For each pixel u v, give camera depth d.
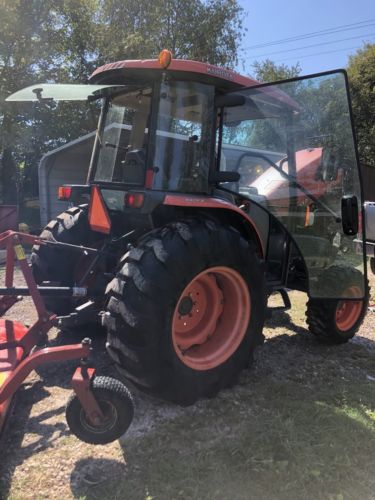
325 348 4.23
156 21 18.38
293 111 3.60
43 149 17.39
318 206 3.74
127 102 3.54
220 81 3.23
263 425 2.82
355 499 2.24
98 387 2.34
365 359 4.03
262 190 3.81
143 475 2.35
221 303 3.30
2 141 14.62
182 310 3.11
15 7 14.05
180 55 18.98
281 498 2.22
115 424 2.39
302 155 3.72
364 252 3.83
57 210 13.09
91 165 3.89
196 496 2.21
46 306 3.76
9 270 2.98
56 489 2.23
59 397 3.09
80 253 3.82
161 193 3.05
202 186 3.32
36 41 14.91
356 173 3.53
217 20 19.00
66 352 2.41
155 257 2.77
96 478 2.31
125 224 3.52
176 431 2.73
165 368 2.80
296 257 4.05
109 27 17.53
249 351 3.29
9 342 2.72
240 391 3.28
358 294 3.97
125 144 3.53
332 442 2.67
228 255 3.05
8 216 11.03
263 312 3.36
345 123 3.43
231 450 2.55
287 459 2.50
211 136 3.31
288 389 3.31
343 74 3.30
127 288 2.72
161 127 3.10
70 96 3.28
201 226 3.00
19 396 3.09
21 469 2.37
